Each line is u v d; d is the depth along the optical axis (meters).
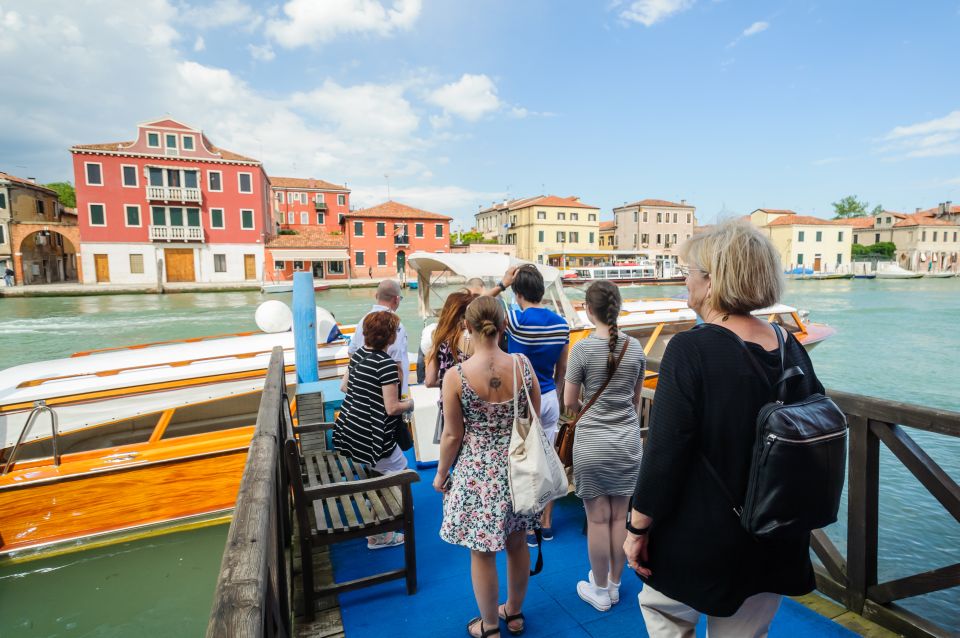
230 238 41.78
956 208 74.69
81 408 4.84
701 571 1.37
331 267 47.56
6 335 20.09
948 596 3.89
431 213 51.12
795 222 63.31
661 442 1.36
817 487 1.22
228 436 4.84
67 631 3.56
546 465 2.13
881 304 30.31
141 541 4.51
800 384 1.36
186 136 39.62
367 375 3.11
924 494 5.86
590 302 2.61
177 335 20.11
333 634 2.55
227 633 0.93
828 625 2.48
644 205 65.38
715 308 1.43
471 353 3.20
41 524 4.25
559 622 2.59
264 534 1.33
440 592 2.88
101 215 38.09
